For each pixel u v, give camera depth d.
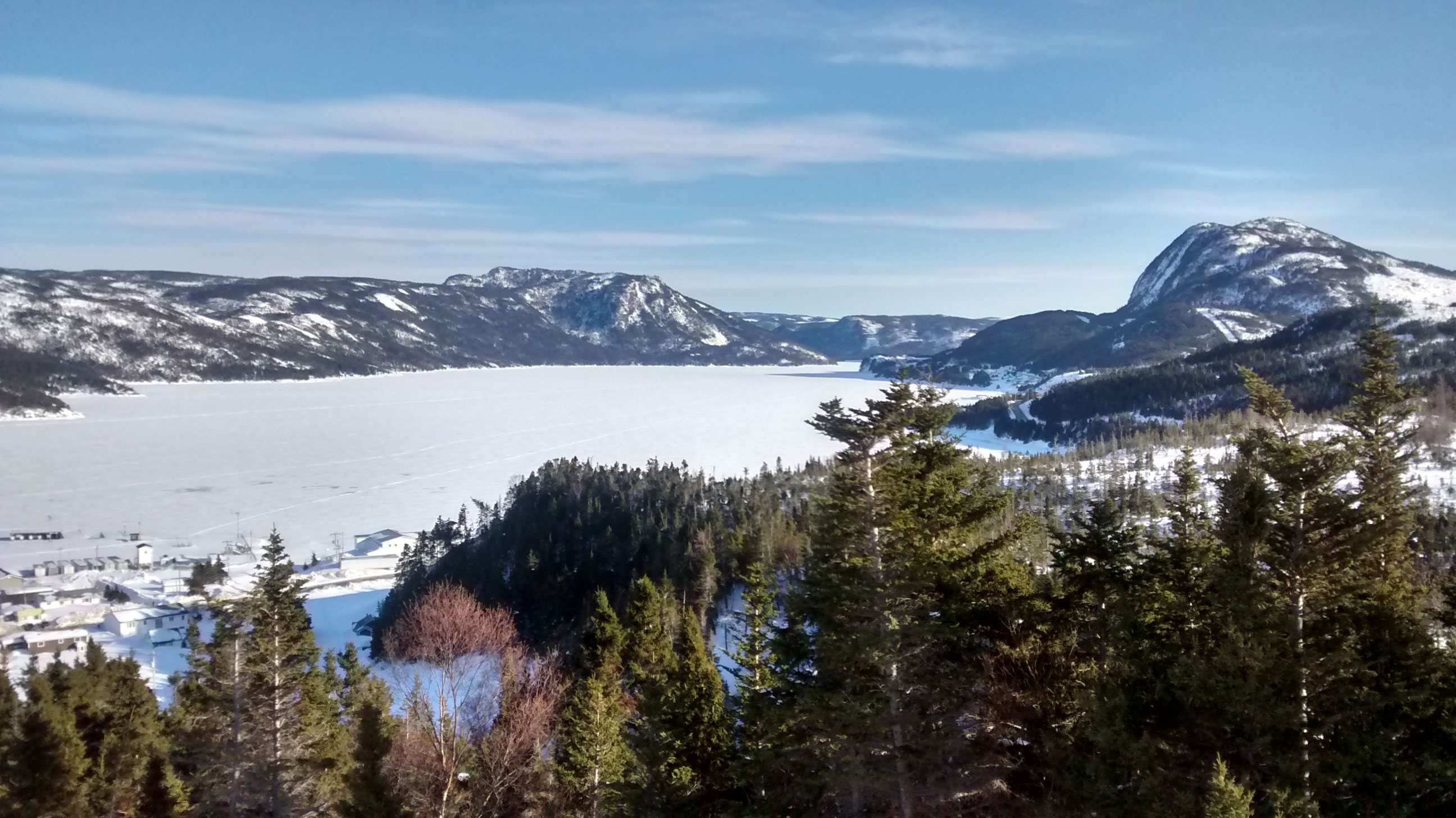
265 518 171.75
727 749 28.80
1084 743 21.11
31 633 101.56
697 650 38.66
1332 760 17.81
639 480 131.62
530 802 30.86
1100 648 23.73
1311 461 19.47
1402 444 26.33
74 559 140.75
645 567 89.94
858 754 22.30
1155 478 117.19
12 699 43.44
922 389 23.75
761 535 80.06
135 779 37.81
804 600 23.80
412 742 30.45
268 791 32.41
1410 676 18.81
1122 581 23.02
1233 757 18.67
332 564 130.88
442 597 48.94
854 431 21.88
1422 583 24.11
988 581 24.72
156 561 140.12
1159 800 18.16
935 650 22.92
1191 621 21.25
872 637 21.38
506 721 31.98
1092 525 24.42
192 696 38.03
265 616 33.97
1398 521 21.25
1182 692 18.95
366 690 40.91
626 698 38.38
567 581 93.81
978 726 23.33
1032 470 125.12
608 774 30.27
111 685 44.78
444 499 189.75
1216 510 22.86
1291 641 18.97
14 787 32.38
